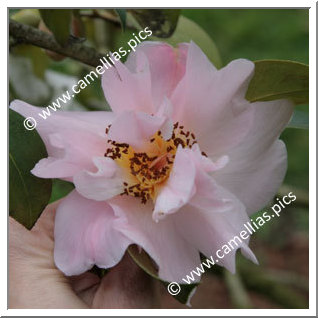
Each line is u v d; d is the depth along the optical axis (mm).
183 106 257
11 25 313
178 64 260
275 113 265
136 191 253
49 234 294
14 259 279
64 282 278
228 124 257
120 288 282
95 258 238
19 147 260
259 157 262
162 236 250
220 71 249
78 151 250
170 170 254
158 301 297
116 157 256
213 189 232
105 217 248
